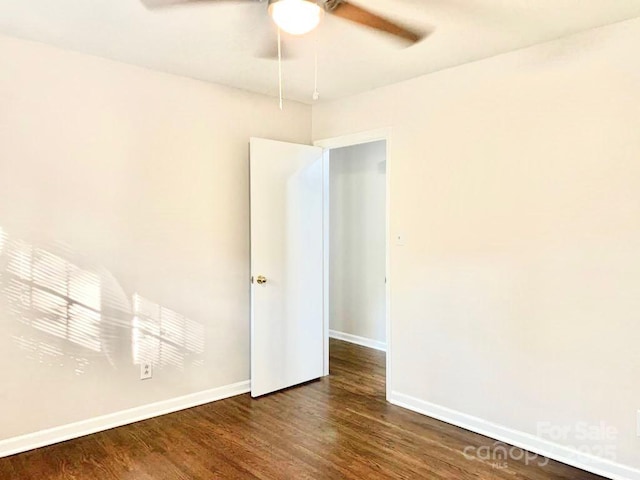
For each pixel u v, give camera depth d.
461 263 3.15
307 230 4.02
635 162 2.42
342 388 3.90
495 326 2.99
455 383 3.21
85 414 3.00
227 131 3.62
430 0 2.19
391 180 3.57
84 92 2.93
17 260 2.72
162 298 3.31
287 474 2.53
